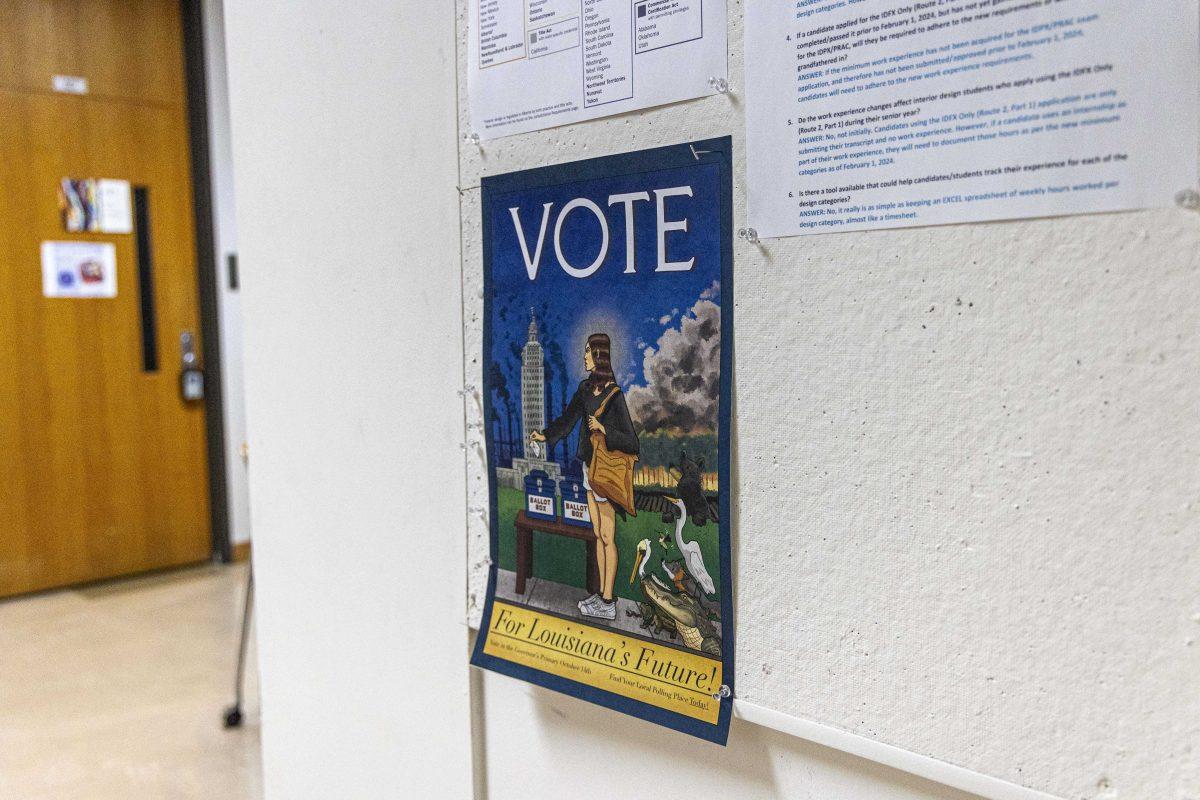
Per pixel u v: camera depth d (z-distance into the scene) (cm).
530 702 107
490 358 102
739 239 81
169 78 419
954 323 69
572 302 93
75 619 364
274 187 135
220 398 438
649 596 89
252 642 333
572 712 102
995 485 68
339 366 127
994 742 70
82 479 404
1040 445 66
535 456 99
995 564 69
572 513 96
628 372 89
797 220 77
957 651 71
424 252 112
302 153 129
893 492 74
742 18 78
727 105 80
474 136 102
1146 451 61
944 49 67
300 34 127
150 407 422
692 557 86
